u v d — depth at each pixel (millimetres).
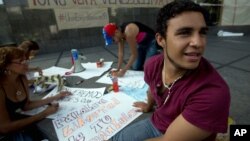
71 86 1500
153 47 1757
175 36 546
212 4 4070
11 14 3000
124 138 883
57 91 1420
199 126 541
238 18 4184
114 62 2207
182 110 630
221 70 2047
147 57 1786
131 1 3842
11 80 1046
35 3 3109
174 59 586
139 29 1752
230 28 4312
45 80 1511
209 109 527
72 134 948
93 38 3764
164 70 727
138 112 1079
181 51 550
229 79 1795
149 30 1815
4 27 2945
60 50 3555
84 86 1481
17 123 989
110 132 945
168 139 598
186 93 595
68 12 3395
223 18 4277
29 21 3164
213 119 533
